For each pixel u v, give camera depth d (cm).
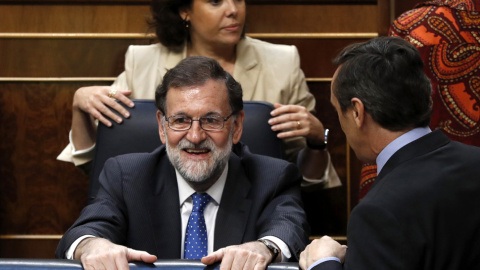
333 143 1290
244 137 955
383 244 570
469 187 592
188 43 1184
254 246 695
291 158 1187
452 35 888
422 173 599
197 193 816
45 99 1294
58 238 1309
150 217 805
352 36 1287
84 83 1292
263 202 812
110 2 1282
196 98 776
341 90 639
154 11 1164
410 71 621
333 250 632
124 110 971
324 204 1298
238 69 1164
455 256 576
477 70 888
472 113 891
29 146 1298
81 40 1288
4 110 1294
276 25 1290
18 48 1288
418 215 574
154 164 839
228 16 1112
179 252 795
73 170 1304
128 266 642
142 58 1181
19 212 1306
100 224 775
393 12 1274
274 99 1163
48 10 1284
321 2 1286
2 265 605
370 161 661
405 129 627
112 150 950
